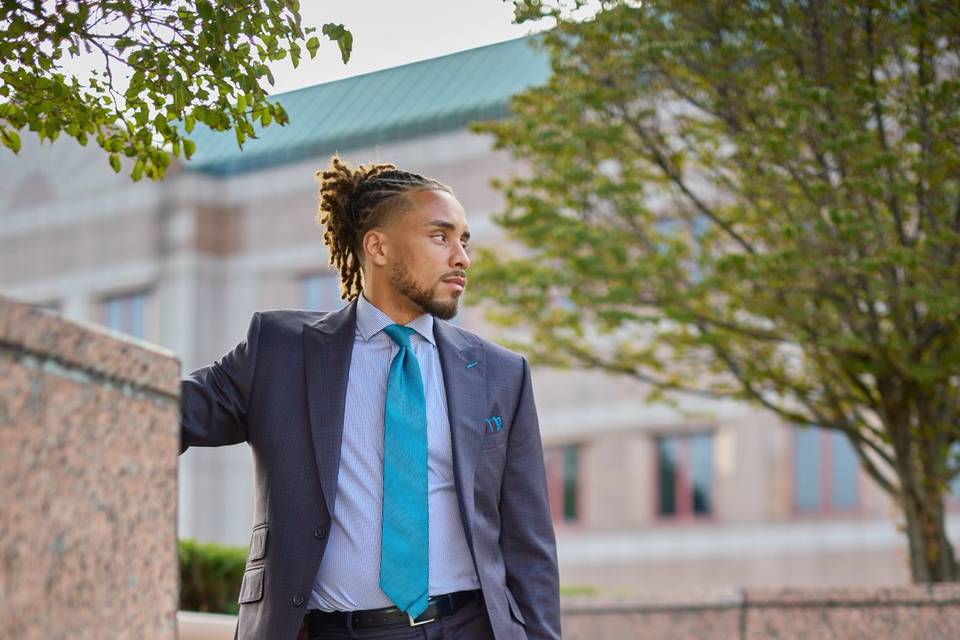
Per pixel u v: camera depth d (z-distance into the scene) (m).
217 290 22.80
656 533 21.17
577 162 7.03
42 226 24.09
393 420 2.77
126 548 1.78
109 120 3.20
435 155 19.94
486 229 19.52
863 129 5.45
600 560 21.44
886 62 5.39
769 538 20.41
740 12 5.35
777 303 6.46
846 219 5.40
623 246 6.92
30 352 1.62
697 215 7.23
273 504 2.74
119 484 1.78
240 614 2.78
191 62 3.04
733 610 6.57
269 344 2.87
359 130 13.65
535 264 7.67
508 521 2.96
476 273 7.60
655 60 5.73
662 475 21.28
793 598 6.39
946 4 4.70
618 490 21.45
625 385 21.52
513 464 2.97
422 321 2.95
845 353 6.70
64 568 1.67
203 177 22.91
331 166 3.12
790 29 5.16
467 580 2.80
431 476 2.81
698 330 7.50
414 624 2.70
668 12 5.57
